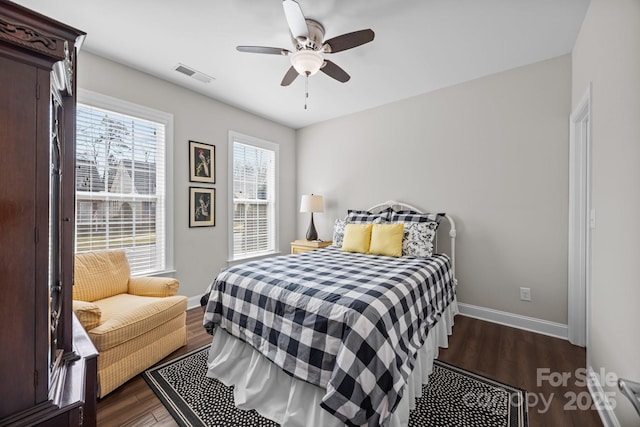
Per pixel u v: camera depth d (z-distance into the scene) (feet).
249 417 4.94
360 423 3.71
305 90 10.22
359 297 4.62
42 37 2.45
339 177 13.08
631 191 4.01
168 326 6.89
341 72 7.34
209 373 6.06
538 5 5.99
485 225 9.27
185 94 10.05
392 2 5.90
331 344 4.28
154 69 8.75
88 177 7.92
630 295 4.04
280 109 12.13
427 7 6.04
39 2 5.86
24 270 2.41
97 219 8.10
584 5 5.96
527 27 6.72
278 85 9.82
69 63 3.22
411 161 10.84
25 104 2.39
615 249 4.56
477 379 6.05
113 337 5.49
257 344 5.30
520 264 8.68
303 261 7.74
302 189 14.60
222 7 6.07
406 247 9.00
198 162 10.46
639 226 3.79
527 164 8.54
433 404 5.27
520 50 7.72
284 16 6.36
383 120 11.60
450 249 9.87
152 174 9.32
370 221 10.49
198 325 8.77
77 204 7.73
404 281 5.70
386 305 4.59
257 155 13.06
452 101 9.86
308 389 4.60
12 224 2.34
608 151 4.84
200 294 10.57
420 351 5.58
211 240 10.96
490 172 9.16
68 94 3.55
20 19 2.33
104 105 8.05
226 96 10.75
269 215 13.66
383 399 3.83
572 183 7.68
